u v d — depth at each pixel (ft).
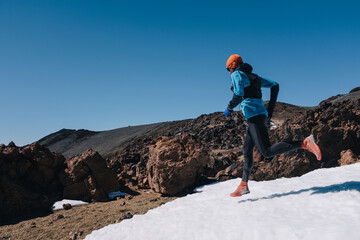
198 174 26.89
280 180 16.67
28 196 23.71
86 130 179.52
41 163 26.37
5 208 22.57
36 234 18.40
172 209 14.38
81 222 19.83
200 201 14.92
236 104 12.41
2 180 23.29
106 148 114.11
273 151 11.94
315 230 7.73
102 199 25.75
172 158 26.43
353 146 26.11
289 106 116.47
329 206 9.74
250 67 12.74
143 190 29.07
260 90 12.80
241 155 40.55
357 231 7.13
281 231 8.29
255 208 11.23
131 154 40.42
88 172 26.94
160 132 106.22
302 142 11.50
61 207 23.98
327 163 25.54
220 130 74.33
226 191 16.55
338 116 27.73
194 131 83.97
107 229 14.01
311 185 13.52
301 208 10.14
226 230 9.64
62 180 26.50
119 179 31.19
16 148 26.66
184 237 10.21
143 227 12.47
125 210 21.81
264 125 12.43
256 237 8.52
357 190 10.52
